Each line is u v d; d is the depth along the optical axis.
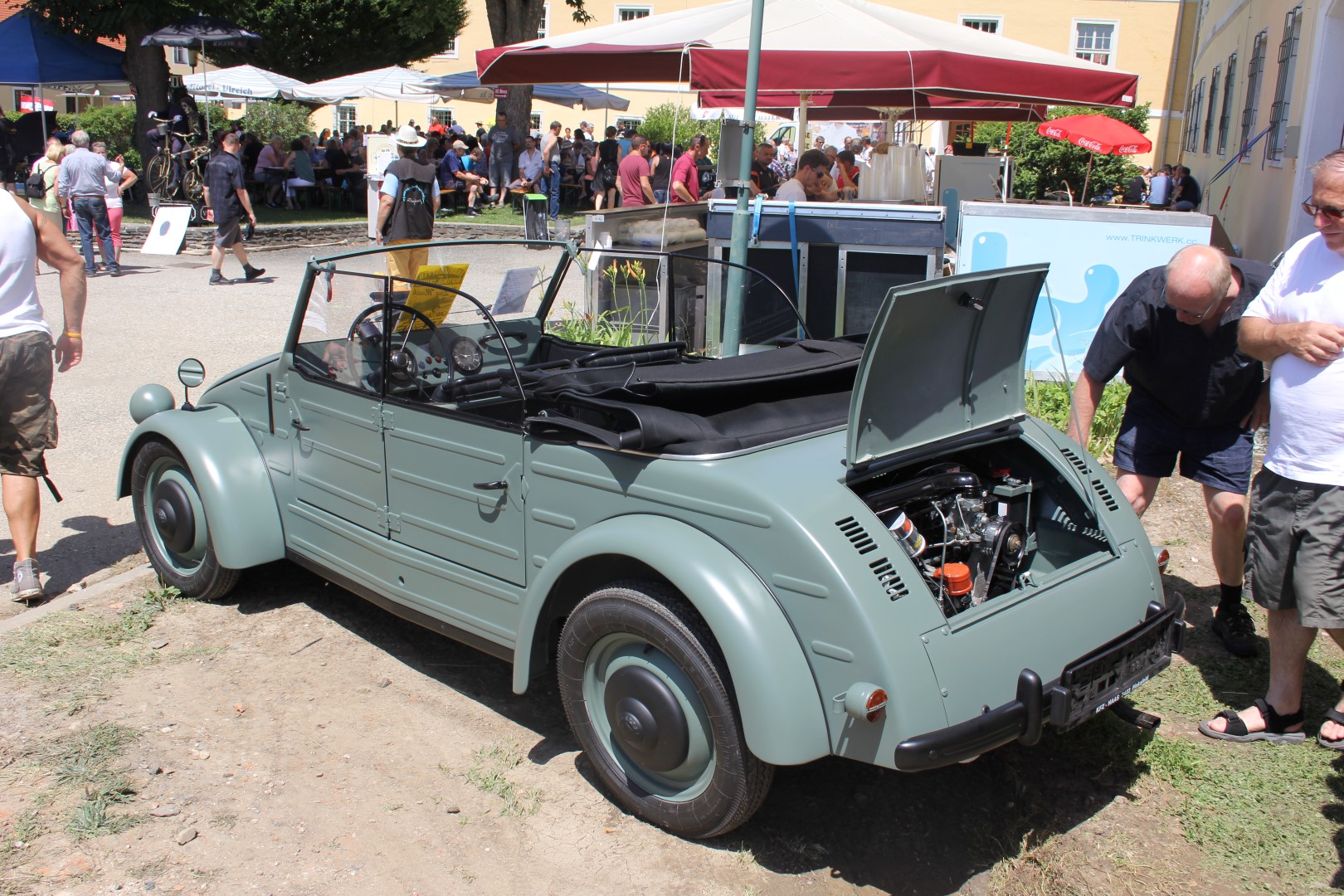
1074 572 3.25
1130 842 3.19
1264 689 4.05
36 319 4.56
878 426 3.00
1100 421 6.52
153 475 4.80
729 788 2.94
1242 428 4.09
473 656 4.33
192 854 3.04
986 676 2.82
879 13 7.60
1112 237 7.13
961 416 3.32
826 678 2.77
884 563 2.81
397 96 22.75
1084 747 3.65
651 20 7.41
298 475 4.35
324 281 4.04
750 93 5.62
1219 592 4.87
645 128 27.72
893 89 6.41
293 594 4.86
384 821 3.22
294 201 22.48
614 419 3.29
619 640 3.18
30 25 19.64
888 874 3.06
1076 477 3.55
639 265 6.47
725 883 3.00
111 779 3.35
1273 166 12.42
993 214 7.23
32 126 22.41
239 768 3.46
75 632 4.37
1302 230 10.55
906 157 8.54
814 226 7.29
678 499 3.00
